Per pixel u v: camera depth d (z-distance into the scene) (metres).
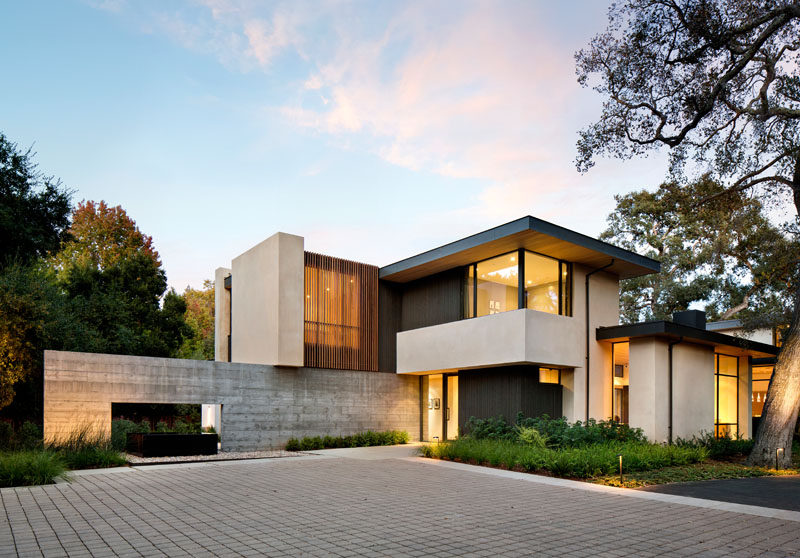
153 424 20.30
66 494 7.12
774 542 5.21
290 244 15.06
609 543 5.05
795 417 12.49
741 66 12.08
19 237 15.49
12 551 4.44
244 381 13.84
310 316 15.52
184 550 4.55
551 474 9.57
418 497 7.23
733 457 13.74
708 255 25.00
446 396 16.83
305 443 14.30
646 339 14.39
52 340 14.68
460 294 15.76
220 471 9.48
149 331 23.19
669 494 7.99
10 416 13.48
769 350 17.39
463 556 4.50
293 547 4.68
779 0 11.57
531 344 12.93
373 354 16.78
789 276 17.75
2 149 15.87
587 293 15.40
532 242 13.45
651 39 11.87
